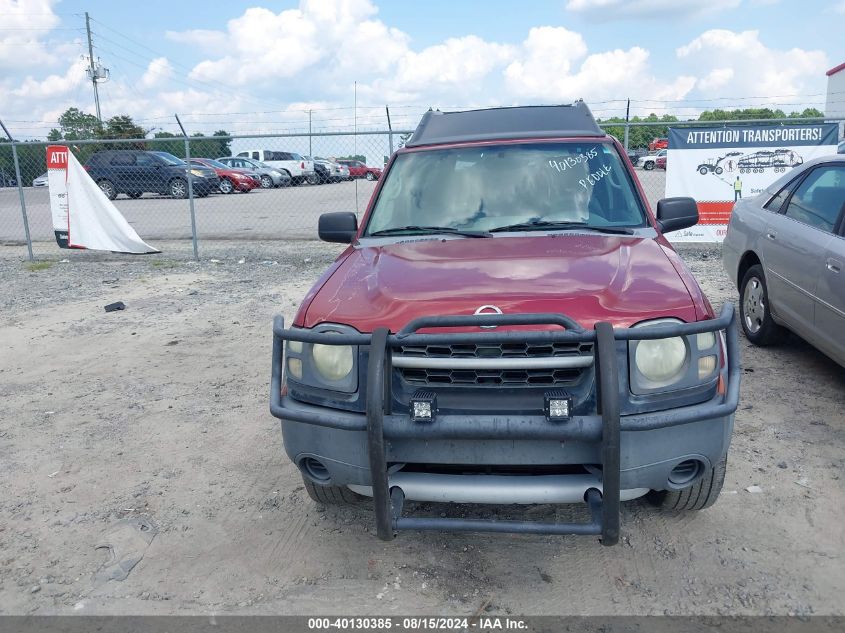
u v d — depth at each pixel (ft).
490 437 8.51
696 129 33.17
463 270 10.30
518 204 13.20
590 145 14.10
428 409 8.52
